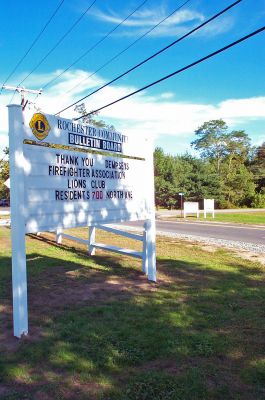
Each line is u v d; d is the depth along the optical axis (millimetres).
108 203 7043
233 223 26562
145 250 8555
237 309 5988
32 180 5402
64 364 4129
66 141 6035
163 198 55406
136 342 4664
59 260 9961
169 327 5172
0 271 8664
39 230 5492
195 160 58094
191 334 4918
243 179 62938
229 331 5082
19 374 3928
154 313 5754
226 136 86562
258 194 63375
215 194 57219
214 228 22266
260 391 3615
